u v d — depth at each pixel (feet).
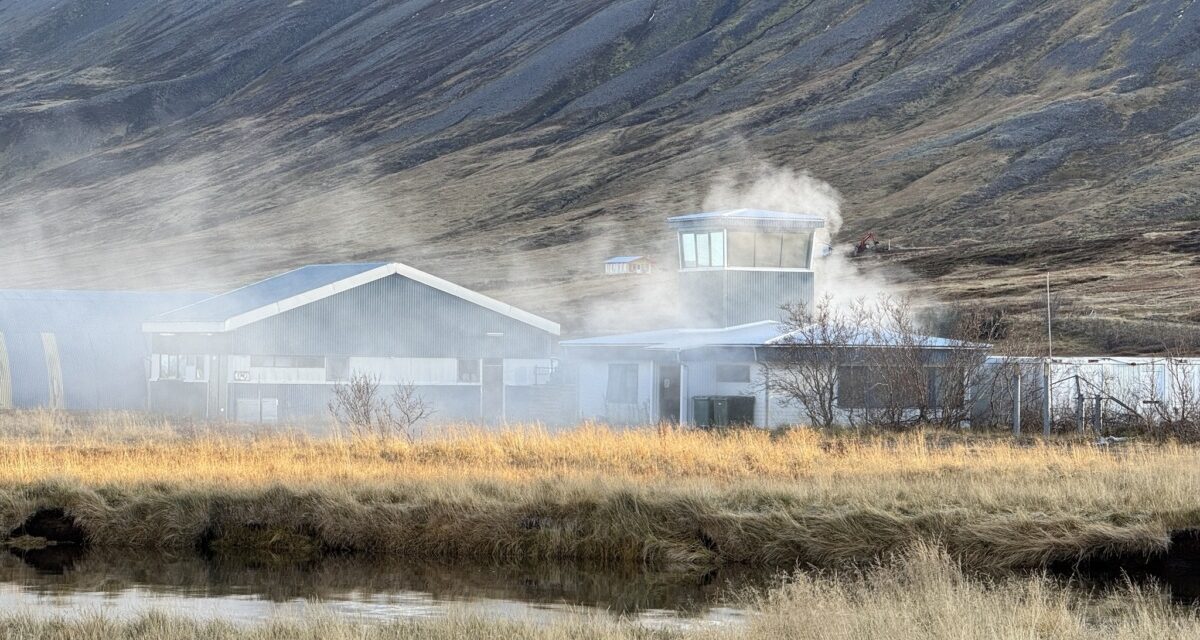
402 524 326.03
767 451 419.54
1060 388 570.87
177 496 343.26
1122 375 569.23
